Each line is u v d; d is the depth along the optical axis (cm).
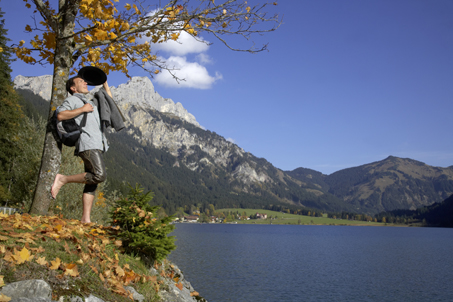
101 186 1300
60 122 458
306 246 8375
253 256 5709
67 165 1152
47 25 627
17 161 1505
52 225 461
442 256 6575
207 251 6256
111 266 423
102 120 496
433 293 3170
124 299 377
